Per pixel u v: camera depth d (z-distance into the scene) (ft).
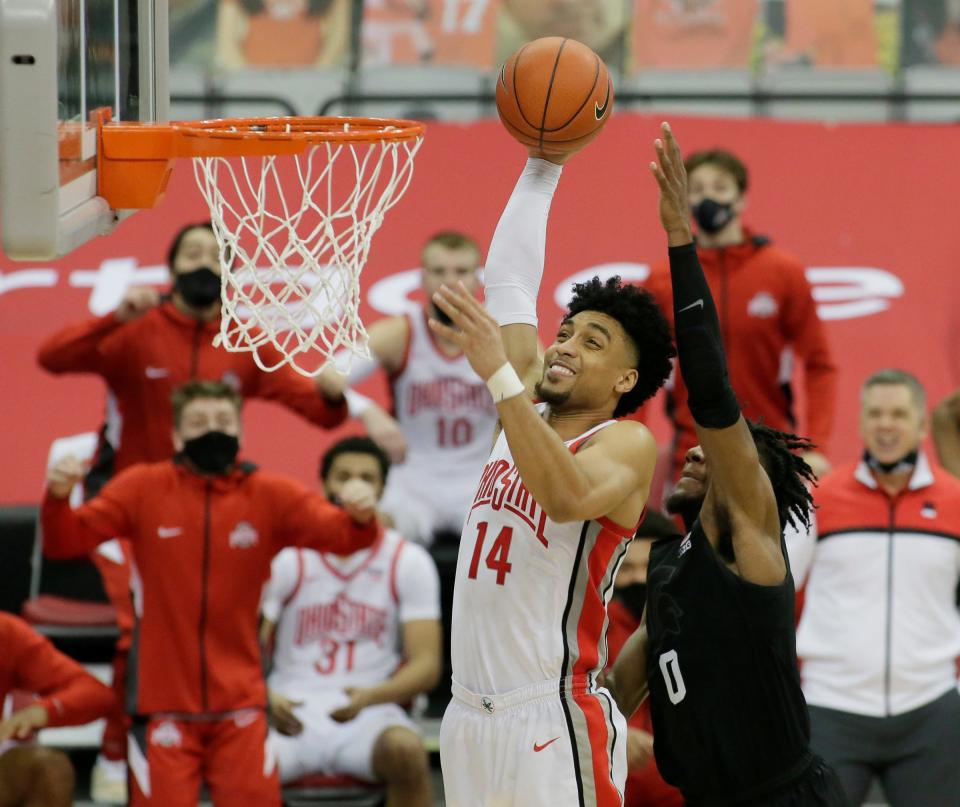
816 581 35.78
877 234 55.31
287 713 37.40
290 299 32.24
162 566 34.83
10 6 19.44
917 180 56.49
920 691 34.60
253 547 35.24
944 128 57.77
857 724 34.45
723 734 23.44
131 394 40.22
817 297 53.36
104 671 42.91
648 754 29.22
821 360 43.45
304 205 24.57
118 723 37.68
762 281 42.65
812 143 57.52
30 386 50.88
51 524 34.04
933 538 35.12
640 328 22.95
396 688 37.91
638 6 62.44
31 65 19.54
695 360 21.94
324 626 39.17
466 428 44.57
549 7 62.13
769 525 23.17
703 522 23.56
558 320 51.78
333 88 58.85
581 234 54.75
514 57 24.66
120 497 35.01
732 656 23.18
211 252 39.27
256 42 62.34
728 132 57.72
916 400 35.58
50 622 43.27
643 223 55.06
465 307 20.54
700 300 22.03
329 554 39.37
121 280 53.01
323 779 37.47
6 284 52.95
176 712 34.65
